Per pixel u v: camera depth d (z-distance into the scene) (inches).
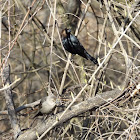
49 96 319.0
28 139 295.9
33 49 548.7
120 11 408.5
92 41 716.0
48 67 537.6
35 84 714.8
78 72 534.0
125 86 284.5
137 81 275.3
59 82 568.1
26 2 518.3
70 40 453.7
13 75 645.3
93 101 293.0
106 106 291.3
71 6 553.0
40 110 323.9
